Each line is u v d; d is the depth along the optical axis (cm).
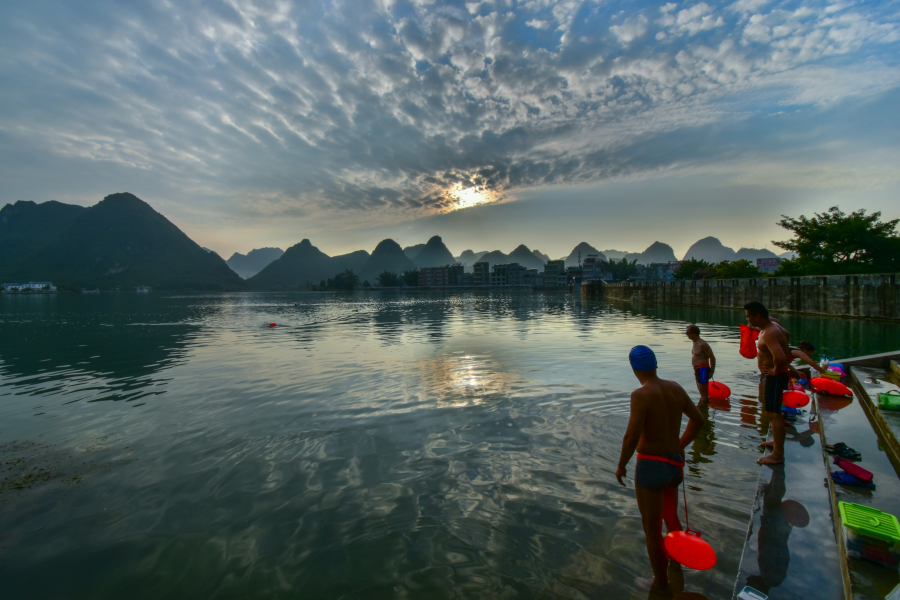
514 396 959
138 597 371
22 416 897
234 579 391
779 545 373
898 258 3309
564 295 9950
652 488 362
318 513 498
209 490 559
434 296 11012
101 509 517
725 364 1285
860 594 288
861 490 438
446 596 360
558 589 363
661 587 360
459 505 506
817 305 2830
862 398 794
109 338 2361
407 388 1058
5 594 377
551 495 525
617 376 1145
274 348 1866
